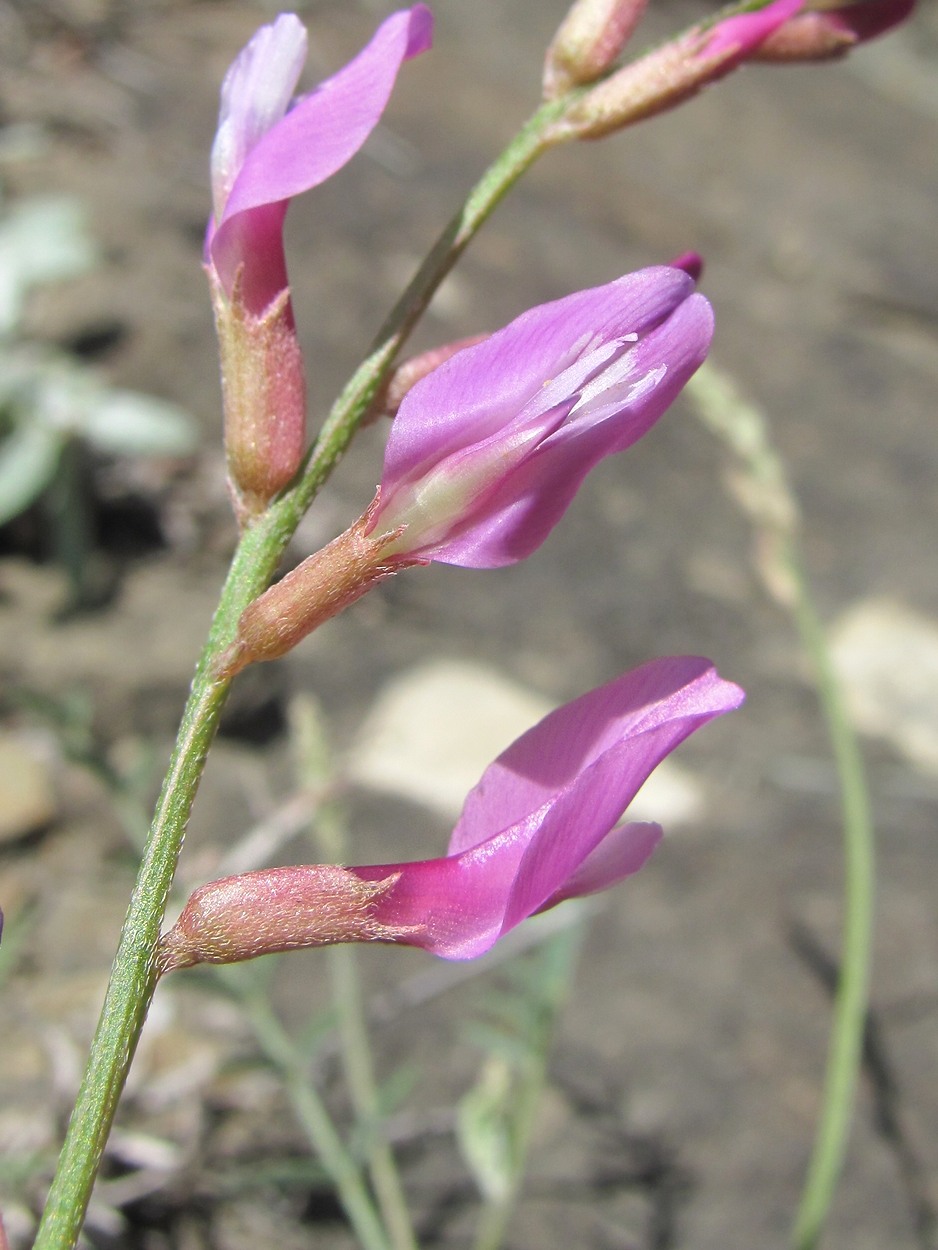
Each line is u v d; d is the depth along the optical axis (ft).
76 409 0.49
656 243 0.85
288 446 0.17
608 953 0.42
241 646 0.16
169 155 0.71
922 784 0.51
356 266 0.69
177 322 0.60
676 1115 0.38
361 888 0.16
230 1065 0.31
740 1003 0.41
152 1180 0.34
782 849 0.47
